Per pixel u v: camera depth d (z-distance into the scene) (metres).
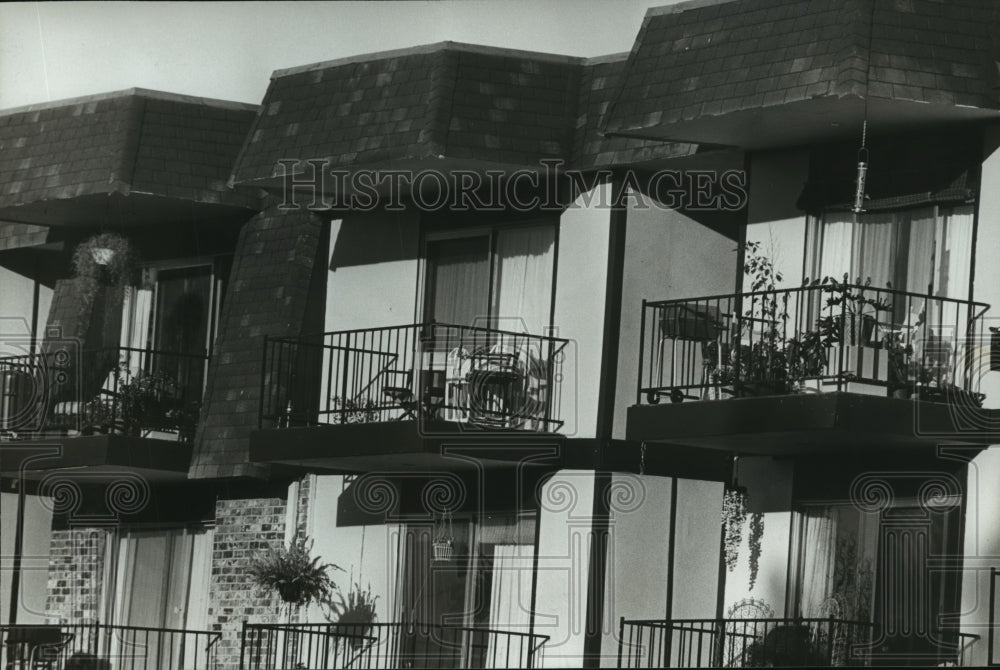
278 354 29.52
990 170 23.67
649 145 26.12
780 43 24.00
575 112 27.19
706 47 24.84
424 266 28.94
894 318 24.48
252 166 28.38
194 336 31.86
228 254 31.86
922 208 24.42
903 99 22.89
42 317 33.69
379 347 28.22
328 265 30.14
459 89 26.83
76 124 31.41
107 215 31.94
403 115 26.98
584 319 26.80
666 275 26.83
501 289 27.91
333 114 27.91
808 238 25.41
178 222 32.28
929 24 23.53
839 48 23.20
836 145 25.28
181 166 30.61
